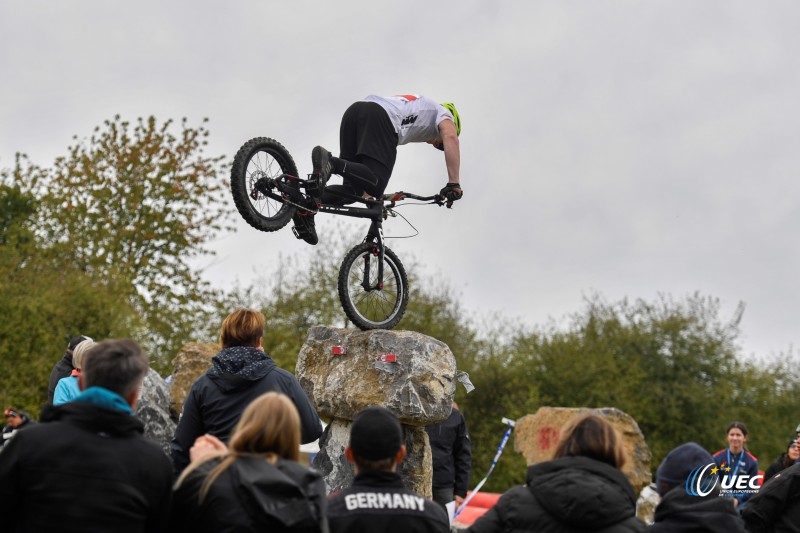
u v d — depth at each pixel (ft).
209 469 11.58
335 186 23.68
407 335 24.64
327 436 25.71
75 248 86.07
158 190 90.07
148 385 29.58
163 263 89.20
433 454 28.81
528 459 48.67
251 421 11.74
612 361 97.50
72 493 10.75
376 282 26.03
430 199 25.08
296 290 97.76
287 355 87.10
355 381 24.76
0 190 102.94
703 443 97.35
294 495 11.17
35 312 69.51
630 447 41.75
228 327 16.67
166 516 11.36
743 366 101.96
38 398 69.62
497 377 100.83
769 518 17.63
